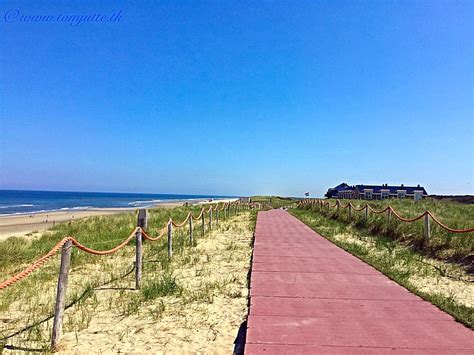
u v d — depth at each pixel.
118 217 23.23
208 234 16.41
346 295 6.92
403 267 9.55
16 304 7.09
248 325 5.45
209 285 7.89
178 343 5.12
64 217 41.81
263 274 8.56
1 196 144.38
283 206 51.25
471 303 6.83
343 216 21.00
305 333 5.16
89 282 8.34
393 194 54.44
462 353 4.61
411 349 4.70
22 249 12.31
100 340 5.24
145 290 7.29
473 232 11.05
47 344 5.09
